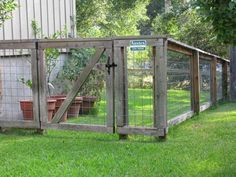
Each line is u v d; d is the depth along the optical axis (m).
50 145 5.13
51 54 8.26
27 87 8.02
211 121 7.11
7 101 7.61
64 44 5.83
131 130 5.55
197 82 8.00
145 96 8.01
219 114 8.13
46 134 6.03
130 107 7.95
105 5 23.33
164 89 5.41
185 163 4.13
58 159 4.37
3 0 6.60
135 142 5.32
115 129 5.68
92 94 8.42
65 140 5.48
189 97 7.85
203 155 4.45
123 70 5.59
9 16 6.99
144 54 7.00
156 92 5.45
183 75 7.47
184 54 7.49
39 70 6.02
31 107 6.77
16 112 7.69
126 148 4.91
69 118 7.41
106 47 5.62
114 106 5.65
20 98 7.78
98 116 7.63
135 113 7.28
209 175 3.70
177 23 16.67
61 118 6.14
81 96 8.12
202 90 9.06
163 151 4.71
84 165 4.12
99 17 23.17
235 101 11.14
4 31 7.58
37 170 3.94
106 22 23.56
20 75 7.86
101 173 3.81
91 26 23.05
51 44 5.91
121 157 4.45
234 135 5.66
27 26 8.31
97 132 5.84
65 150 4.82
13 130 6.37
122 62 5.57
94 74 8.20
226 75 11.45
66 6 9.88
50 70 8.33
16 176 3.77
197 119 7.39
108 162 4.22
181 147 4.91
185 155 4.48
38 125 6.08
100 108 8.30
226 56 13.91
